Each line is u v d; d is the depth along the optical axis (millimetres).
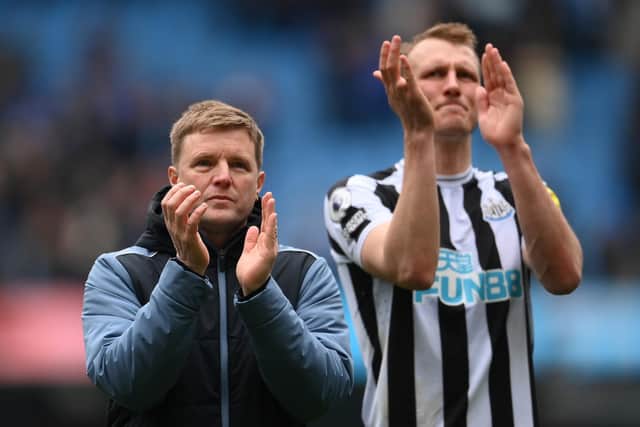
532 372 14211
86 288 12766
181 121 13031
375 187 14781
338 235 14672
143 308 11891
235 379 12320
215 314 12508
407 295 14094
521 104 13867
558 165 45531
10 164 41188
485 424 13898
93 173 41844
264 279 11875
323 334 12750
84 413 25688
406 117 13320
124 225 38469
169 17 53812
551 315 26641
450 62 14477
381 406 14039
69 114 45625
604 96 49781
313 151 48094
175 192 11734
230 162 12672
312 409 12266
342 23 51562
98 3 53906
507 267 14305
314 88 50938
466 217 14539
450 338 14000
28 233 38312
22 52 50906
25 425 25609
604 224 41531
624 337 26594
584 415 25719
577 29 50375
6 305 27281
